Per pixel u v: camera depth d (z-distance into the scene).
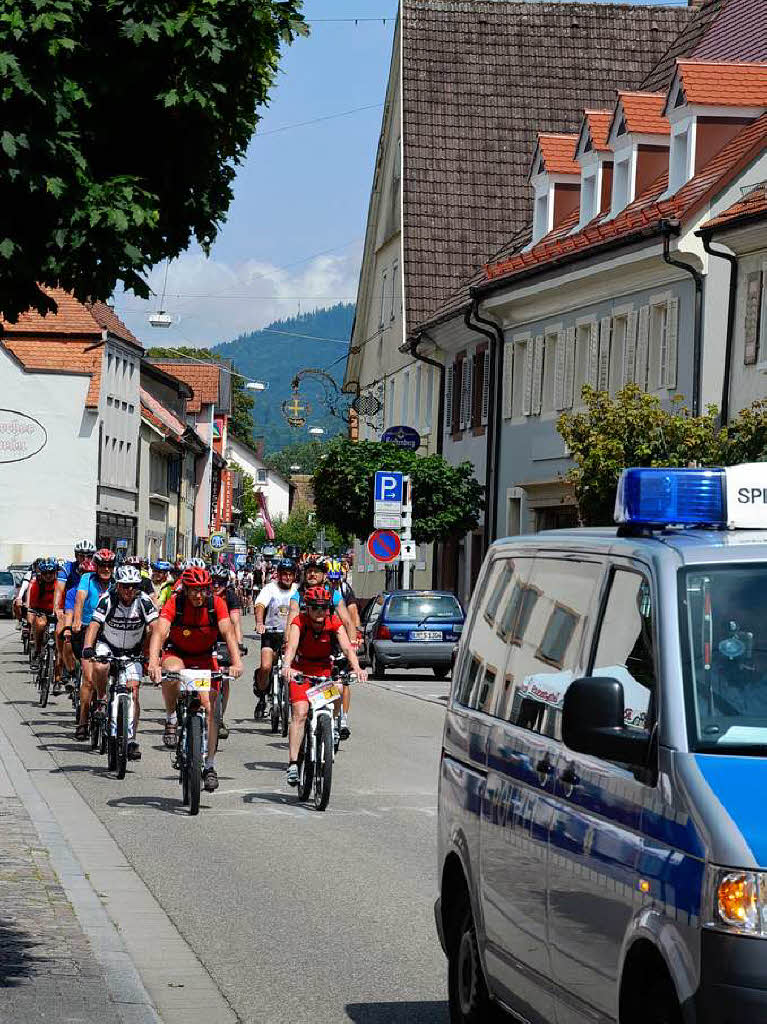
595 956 8.31
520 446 63.84
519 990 9.80
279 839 20.66
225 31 11.09
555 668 9.75
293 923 15.40
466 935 11.12
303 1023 11.80
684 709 7.91
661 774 7.78
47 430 114.88
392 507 54.97
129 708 26.75
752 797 7.29
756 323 43.94
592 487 37.06
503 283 61.91
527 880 9.56
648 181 56.41
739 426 35.69
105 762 28.77
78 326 116.25
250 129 11.83
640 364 51.97
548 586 10.33
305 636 23.95
